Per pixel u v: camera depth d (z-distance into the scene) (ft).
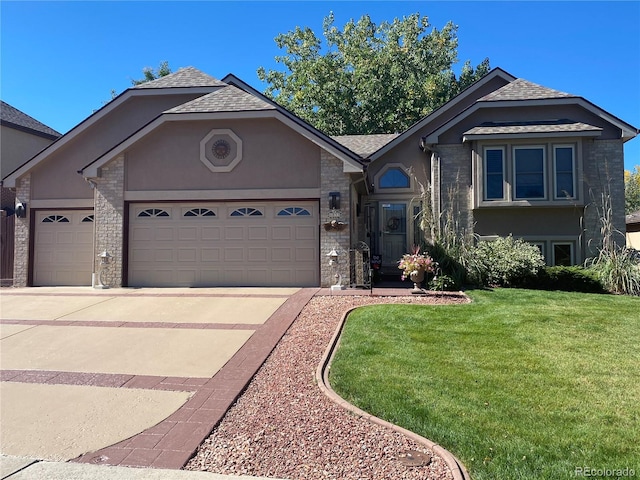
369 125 96.32
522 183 46.62
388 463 12.12
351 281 39.42
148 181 41.57
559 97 47.75
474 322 25.93
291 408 15.79
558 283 40.60
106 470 12.11
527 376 17.76
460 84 112.16
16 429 14.53
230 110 40.22
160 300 33.94
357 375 18.24
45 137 66.08
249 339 24.20
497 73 54.49
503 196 46.78
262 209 41.04
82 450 13.19
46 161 47.70
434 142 49.19
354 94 97.25
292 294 35.50
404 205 53.47
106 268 41.29
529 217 47.65
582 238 46.88
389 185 53.78
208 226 41.37
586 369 18.42
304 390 17.38
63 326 27.32
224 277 40.98
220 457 12.71
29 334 25.76
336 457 12.50
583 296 34.96
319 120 97.30
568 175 46.16
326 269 39.52
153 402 16.56
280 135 40.68
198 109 40.83
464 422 14.08
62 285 46.24
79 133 48.47
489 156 47.39
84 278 46.26
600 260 42.93
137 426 14.67
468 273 40.50
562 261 47.06
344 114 95.40
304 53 110.32
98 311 30.99
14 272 46.29
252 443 13.42
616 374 17.88
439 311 28.58
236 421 14.97
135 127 50.11
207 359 21.30
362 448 12.92
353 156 39.19
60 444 13.56
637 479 10.92
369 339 22.94
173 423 14.85
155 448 13.24
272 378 18.85
